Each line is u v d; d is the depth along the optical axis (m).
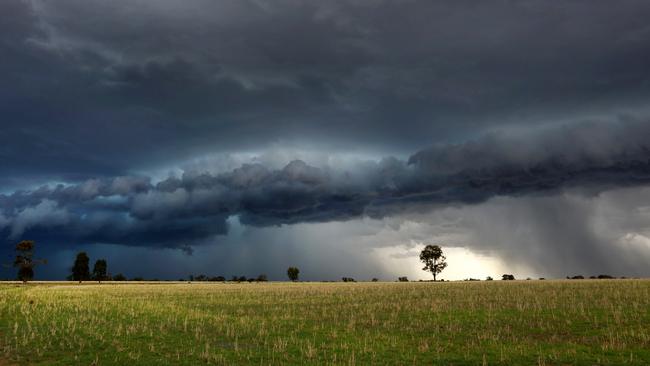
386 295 53.34
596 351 20.61
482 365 18.94
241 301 47.19
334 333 26.16
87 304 40.06
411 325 29.25
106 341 23.83
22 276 136.25
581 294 44.78
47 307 36.34
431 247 179.12
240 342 24.22
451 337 25.02
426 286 76.06
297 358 20.27
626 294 42.47
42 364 19.41
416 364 19.23
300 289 72.19
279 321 31.72
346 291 63.59
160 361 19.89
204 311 37.59
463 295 49.31
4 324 28.16
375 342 23.77
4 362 19.77
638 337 23.33
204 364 19.45
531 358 19.66
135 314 34.41
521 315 31.75
